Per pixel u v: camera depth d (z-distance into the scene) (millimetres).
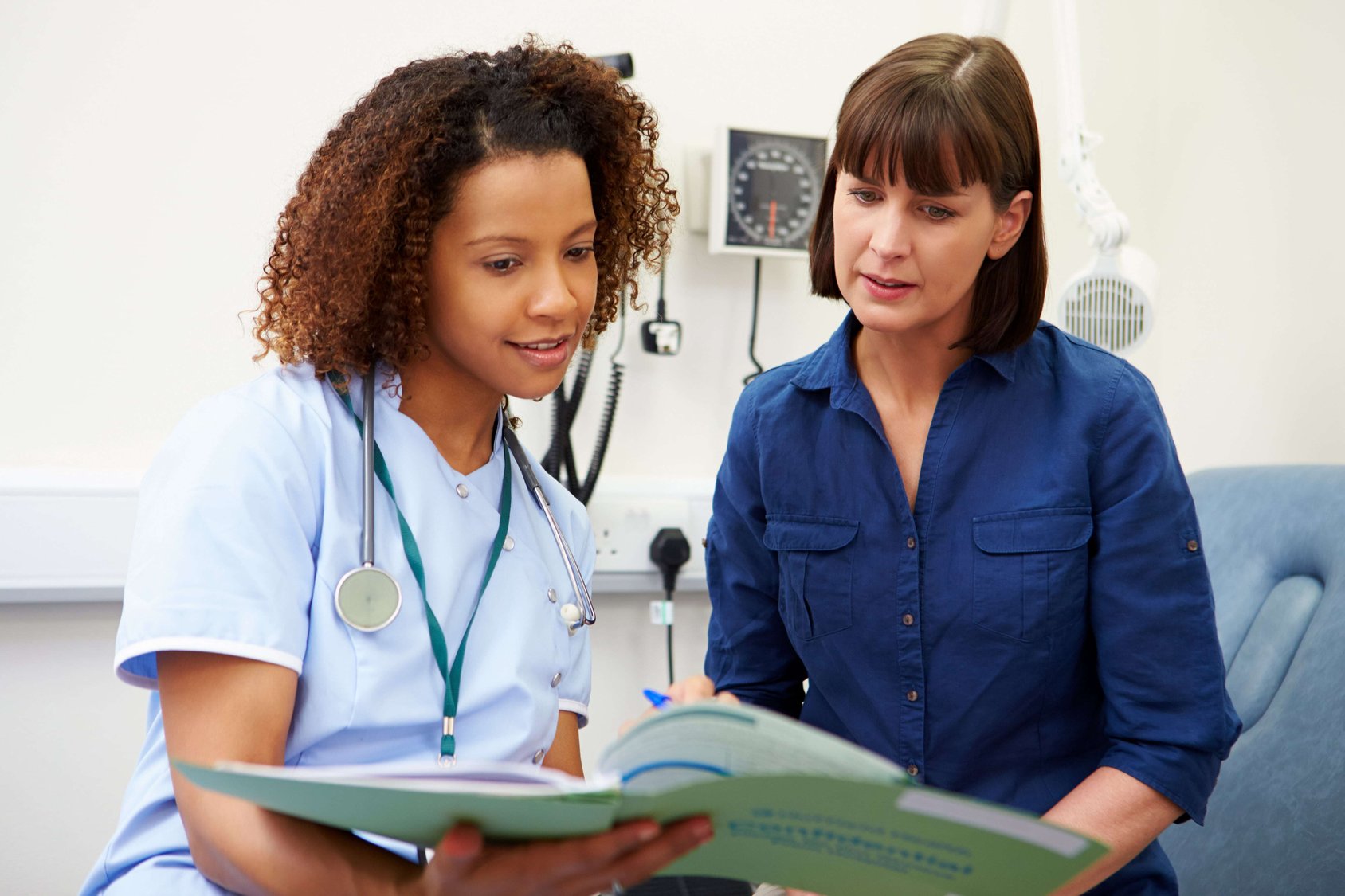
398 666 826
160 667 770
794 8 1864
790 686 1249
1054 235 1979
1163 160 1972
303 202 931
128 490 1489
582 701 997
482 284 841
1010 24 1911
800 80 1875
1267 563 1464
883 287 982
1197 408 1888
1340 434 1625
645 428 1804
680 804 614
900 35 1938
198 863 751
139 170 1555
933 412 1100
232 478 794
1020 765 1104
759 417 1166
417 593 854
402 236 841
